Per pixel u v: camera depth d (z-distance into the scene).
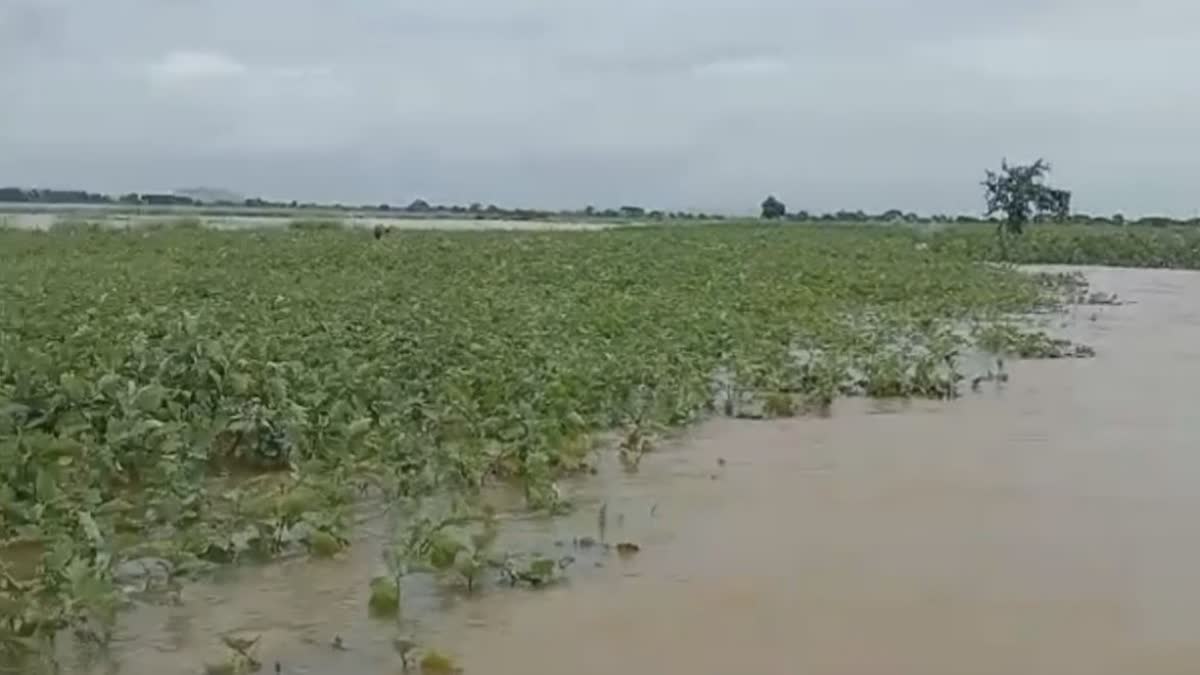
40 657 5.17
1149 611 5.71
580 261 26.30
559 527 7.00
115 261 24.44
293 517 6.64
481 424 8.60
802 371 12.23
